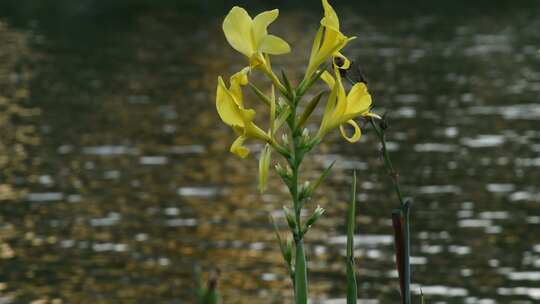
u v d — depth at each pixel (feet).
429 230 51.39
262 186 7.60
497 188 60.29
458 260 45.98
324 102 91.61
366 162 68.80
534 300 40.50
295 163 7.64
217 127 82.17
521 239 49.32
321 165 68.28
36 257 47.09
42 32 160.15
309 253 47.39
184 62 126.62
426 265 45.44
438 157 69.87
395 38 153.07
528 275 43.60
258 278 43.37
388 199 58.08
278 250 47.78
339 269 44.88
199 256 46.85
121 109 91.81
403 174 64.54
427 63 124.88
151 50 139.13
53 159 69.62
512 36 155.63
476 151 71.82
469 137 77.20
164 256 46.80
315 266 45.39
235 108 7.63
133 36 156.04
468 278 43.29
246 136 7.69
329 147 74.38
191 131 80.43
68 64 124.36
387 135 78.38
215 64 124.06
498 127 81.35
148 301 40.37
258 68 7.69
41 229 51.88
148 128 81.87
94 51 137.90
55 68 120.78
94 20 178.29
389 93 100.63
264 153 7.65
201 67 121.70
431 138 77.10
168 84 107.76
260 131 7.70
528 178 62.69
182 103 94.84
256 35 7.68
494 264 45.29
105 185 61.93
